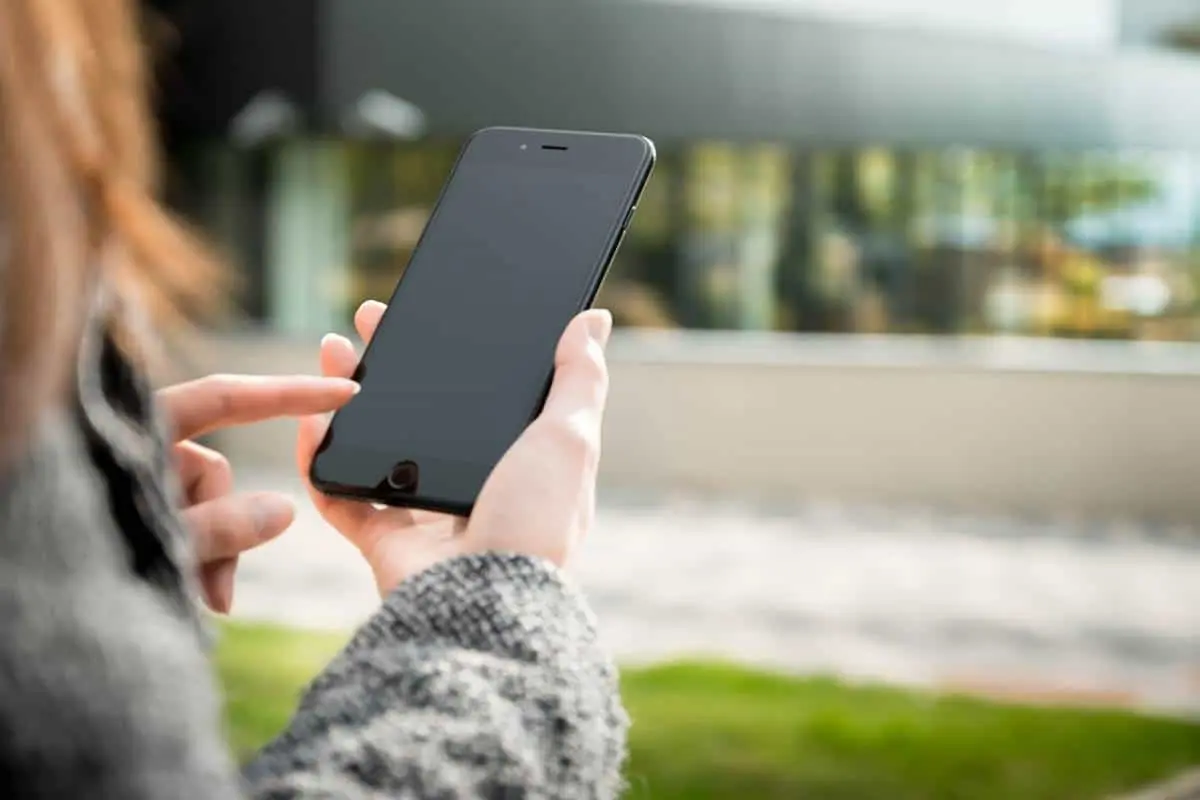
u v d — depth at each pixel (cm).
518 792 64
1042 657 647
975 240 1184
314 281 1191
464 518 106
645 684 569
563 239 121
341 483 109
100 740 47
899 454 1039
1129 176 1172
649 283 1191
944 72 1162
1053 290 1180
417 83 1123
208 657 59
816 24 1156
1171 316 1168
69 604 48
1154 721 538
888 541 907
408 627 71
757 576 793
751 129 1159
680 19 1149
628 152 125
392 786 62
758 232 1192
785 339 1134
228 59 1099
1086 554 888
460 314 118
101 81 53
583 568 797
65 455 50
